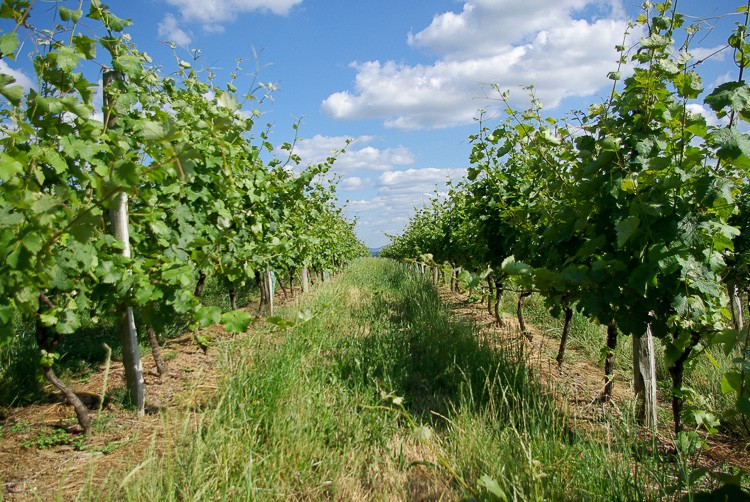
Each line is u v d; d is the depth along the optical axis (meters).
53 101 2.68
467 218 8.59
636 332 3.12
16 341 4.75
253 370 4.11
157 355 4.87
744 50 2.60
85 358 5.41
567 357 5.91
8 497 2.76
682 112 3.05
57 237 2.19
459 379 4.51
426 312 7.42
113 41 3.54
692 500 1.97
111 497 2.61
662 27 3.34
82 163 3.36
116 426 3.74
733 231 2.82
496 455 2.91
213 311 2.89
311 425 3.37
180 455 2.91
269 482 2.74
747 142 2.59
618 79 3.89
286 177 7.56
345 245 19.06
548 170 4.73
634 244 3.04
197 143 4.57
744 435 3.65
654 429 3.16
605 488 2.62
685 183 2.87
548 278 2.89
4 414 3.82
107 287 3.35
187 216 4.64
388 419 3.70
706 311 3.22
